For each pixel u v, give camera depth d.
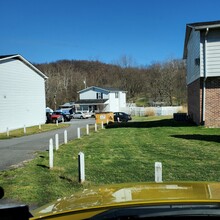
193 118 29.47
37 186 9.42
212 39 23.08
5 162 14.01
